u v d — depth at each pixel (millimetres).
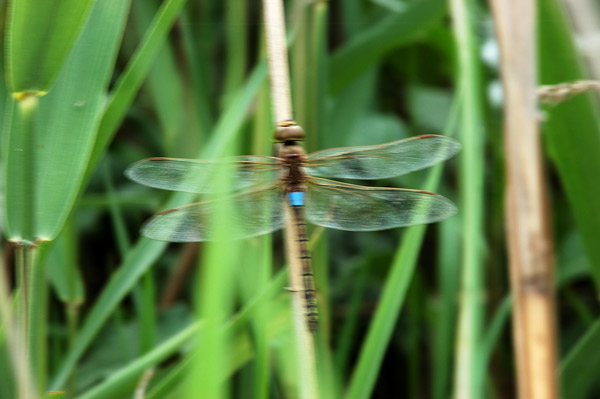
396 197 1868
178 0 1825
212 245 1788
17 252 1816
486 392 1913
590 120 1861
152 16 1929
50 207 1813
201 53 1944
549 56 1875
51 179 1813
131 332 1913
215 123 1939
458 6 1881
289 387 1844
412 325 1937
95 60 1817
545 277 1847
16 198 1810
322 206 1876
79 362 1906
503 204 1951
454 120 1874
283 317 1855
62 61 1801
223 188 1789
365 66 1932
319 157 1876
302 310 1833
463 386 1847
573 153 1869
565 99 1854
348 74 1933
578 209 1878
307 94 1881
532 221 1849
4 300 1818
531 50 1857
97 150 1831
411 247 1854
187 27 1909
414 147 1872
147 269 1876
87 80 1817
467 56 1875
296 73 1880
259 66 1868
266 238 1861
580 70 1875
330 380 1851
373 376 1842
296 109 1881
